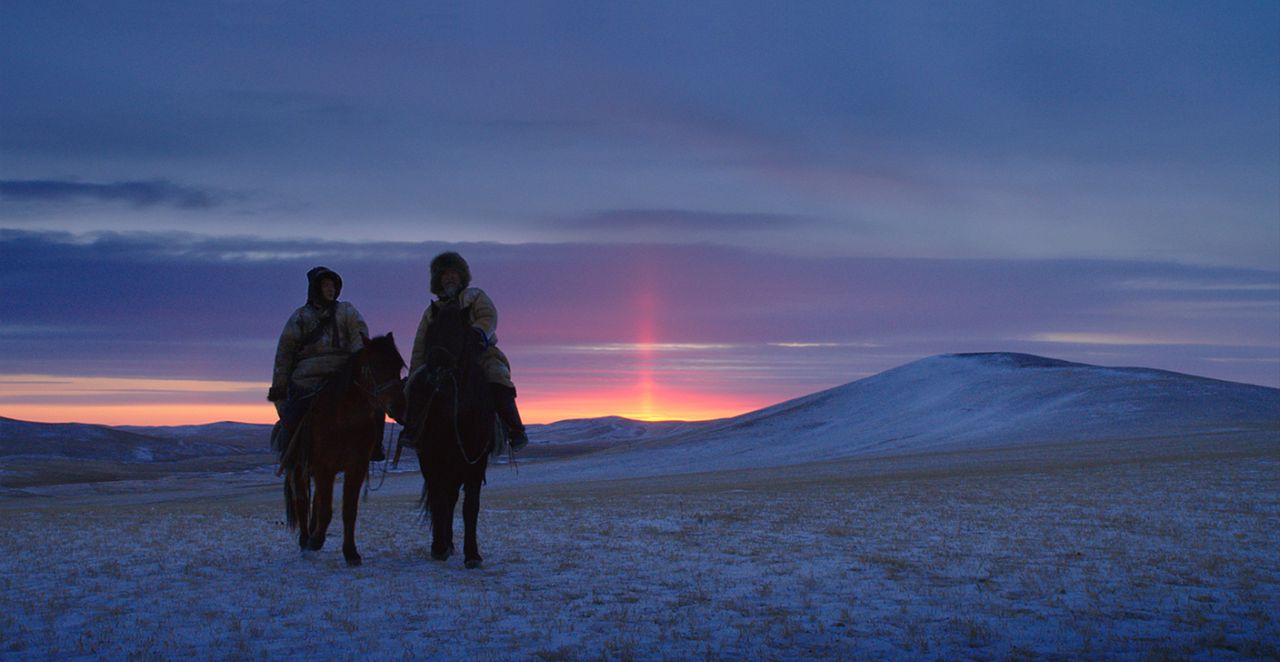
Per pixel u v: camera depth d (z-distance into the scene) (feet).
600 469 319.88
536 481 256.52
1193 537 41.09
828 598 28.17
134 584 30.40
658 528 47.09
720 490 97.25
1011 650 21.57
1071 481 80.28
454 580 31.17
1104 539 40.65
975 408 352.49
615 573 32.86
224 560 35.60
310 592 28.84
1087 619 24.91
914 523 48.47
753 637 23.04
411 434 33.81
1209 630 23.45
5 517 67.97
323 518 34.91
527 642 22.50
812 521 50.14
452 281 35.60
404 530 48.32
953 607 26.71
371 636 23.04
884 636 23.27
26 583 30.73
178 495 240.12
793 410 439.63
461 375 33.86
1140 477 81.25
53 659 20.93
